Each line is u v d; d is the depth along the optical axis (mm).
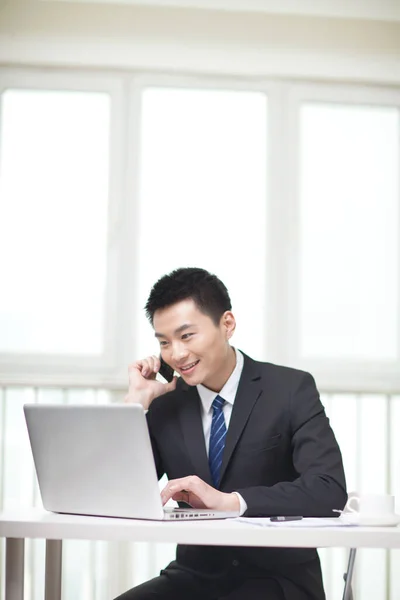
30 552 3928
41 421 2131
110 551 3938
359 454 4098
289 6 4223
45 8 4176
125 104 4223
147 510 1979
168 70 4215
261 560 2215
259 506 2066
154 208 4223
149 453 1955
